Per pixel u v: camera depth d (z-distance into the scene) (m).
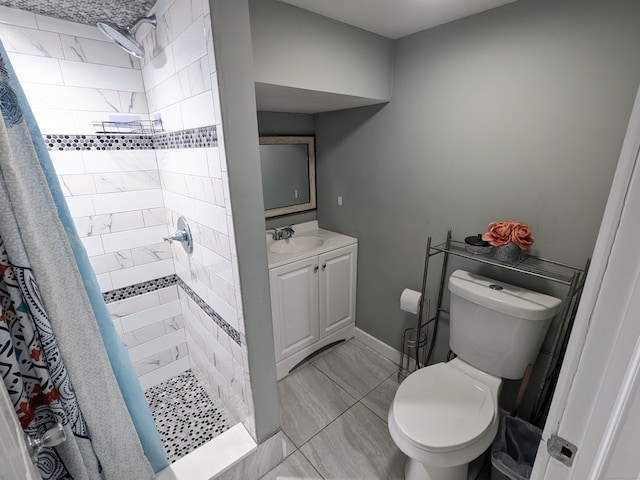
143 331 1.98
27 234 0.67
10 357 0.67
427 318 2.00
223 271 1.31
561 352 1.44
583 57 1.17
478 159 1.55
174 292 2.04
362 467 1.54
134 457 1.02
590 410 0.49
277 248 2.24
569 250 1.34
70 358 0.79
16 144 0.68
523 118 1.37
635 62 1.08
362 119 2.06
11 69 0.69
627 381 0.43
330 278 2.23
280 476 1.50
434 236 1.84
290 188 2.41
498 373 1.50
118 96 1.62
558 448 0.54
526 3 1.27
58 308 0.75
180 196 1.57
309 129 2.42
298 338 2.14
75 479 0.84
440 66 1.60
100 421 0.89
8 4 1.28
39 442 0.70
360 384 2.07
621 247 0.42
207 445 1.44
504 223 1.44
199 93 1.12
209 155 1.16
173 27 1.17
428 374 1.53
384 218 2.10
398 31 1.64
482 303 1.46
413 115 1.77
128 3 1.28
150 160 1.78
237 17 0.96
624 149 0.40
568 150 1.27
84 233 1.66
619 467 0.47
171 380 2.14
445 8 1.37
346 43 1.55
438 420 1.27
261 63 1.30
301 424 1.77
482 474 1.49
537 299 1.38
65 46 1.45
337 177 2.35
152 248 1.89
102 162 1.64
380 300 2.28
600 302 0.45
